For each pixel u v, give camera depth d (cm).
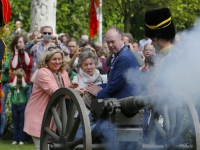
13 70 1415
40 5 1909
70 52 1419
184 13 2066
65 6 3353
